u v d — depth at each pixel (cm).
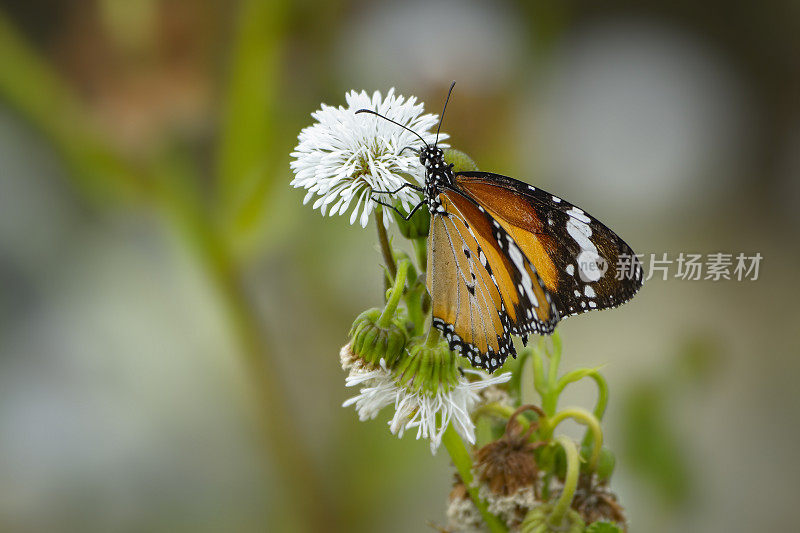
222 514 89
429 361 74
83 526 90
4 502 90
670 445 81
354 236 89
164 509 90
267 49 85
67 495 90
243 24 85
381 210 74
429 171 75
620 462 82
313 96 91
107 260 91
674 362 81
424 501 90
